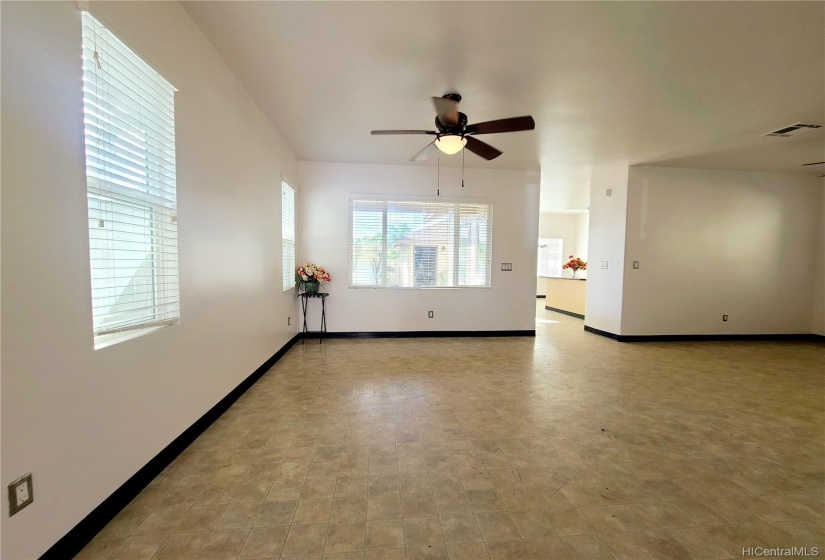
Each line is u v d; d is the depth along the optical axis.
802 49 2.24
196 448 2.12
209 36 2.20
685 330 5.30
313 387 3.18
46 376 1.20
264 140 3.36
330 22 2.05
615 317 5.30
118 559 1.33
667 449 2.19
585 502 1.70
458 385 3.28
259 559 1.35
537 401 2.93
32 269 1.14
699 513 1.64
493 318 5.48
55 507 1.24
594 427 2.48
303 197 4.98
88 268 1.37
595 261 5.73
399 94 2.91
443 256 5.34
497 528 1.53
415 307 5.32
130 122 1.61
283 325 4.22
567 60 2.40
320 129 3.70
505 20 2.02
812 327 5.54
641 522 1.57
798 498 1.75
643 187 5.09
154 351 1.79
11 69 1.07
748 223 5.32
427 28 2.10
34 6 1.14
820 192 5.43
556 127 3.55
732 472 1.96
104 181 1.49
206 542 1.42
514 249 5.46
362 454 2.09
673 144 4.03
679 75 2.57
